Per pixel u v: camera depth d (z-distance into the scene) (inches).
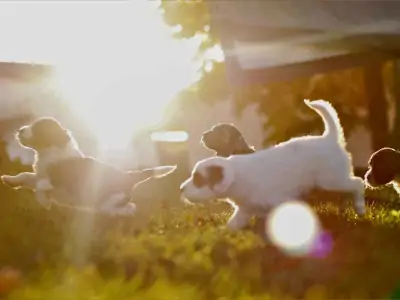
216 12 180.7
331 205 122.6
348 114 250.7
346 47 178.9
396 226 113.6
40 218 120.6
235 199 110.5
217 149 125.0
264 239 103.3
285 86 243.1
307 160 113.3
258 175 110.3
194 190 109.3
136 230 111.3
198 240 101.6
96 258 93.3
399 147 214.1
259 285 82.8
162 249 96.6
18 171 170.2
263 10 181.6
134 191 135.6
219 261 91.4
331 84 247.3
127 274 86.6
